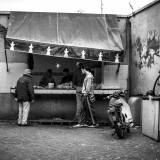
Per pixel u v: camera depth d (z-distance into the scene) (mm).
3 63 13445
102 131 10969
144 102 10156
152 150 7867
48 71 13477
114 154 7398
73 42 12164
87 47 12000
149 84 11789
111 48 12109
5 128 11359
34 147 8062
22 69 13516
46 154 7309
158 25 11055
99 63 13906
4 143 8547
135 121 12047
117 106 9492
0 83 13438
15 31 12242
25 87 12141
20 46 11891
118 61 12062
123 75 13578
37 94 13281
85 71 12125
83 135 10039
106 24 12945
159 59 10938
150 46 11695
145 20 12125
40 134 10086
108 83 13547
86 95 11922
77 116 12594
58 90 12852
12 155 7168
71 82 13281
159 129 8984
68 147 8133
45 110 13477
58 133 10359
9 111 13438
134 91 13258
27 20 12766
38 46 11914
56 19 12961
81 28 12711
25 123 12211
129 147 8227
